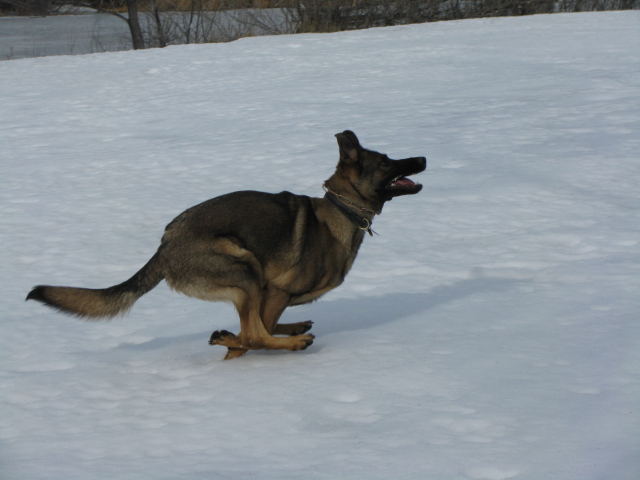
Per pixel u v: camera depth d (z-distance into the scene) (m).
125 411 4.32
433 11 33.56
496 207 8.69
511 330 5.21
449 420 3.87
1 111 16.42
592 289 5.98
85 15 45.34
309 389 4.40
